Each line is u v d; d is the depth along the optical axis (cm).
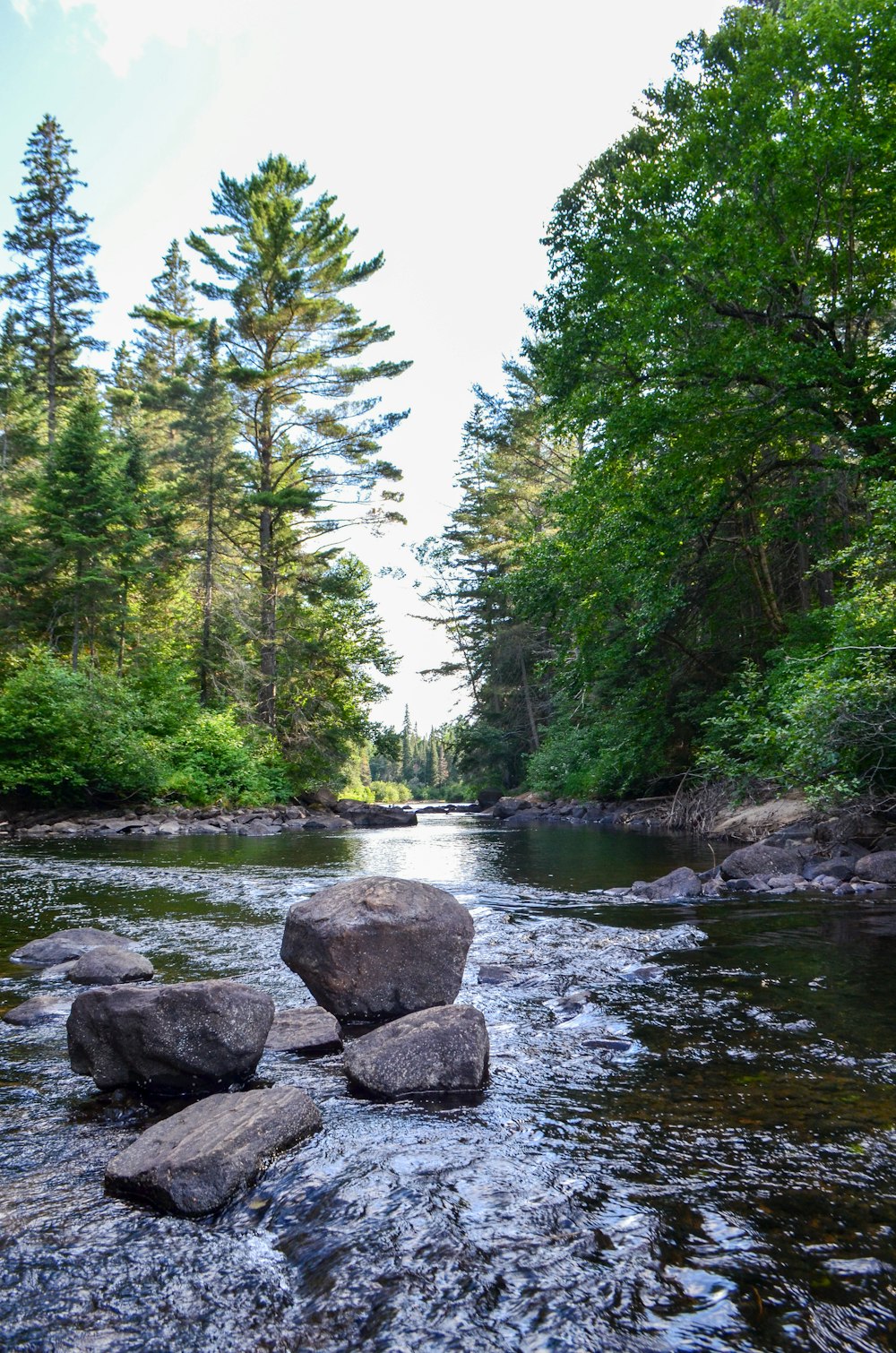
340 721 3762
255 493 3541
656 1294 240
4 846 1756
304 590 3684
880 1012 503
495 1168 316
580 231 1948
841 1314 229
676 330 1705
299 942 520
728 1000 538
